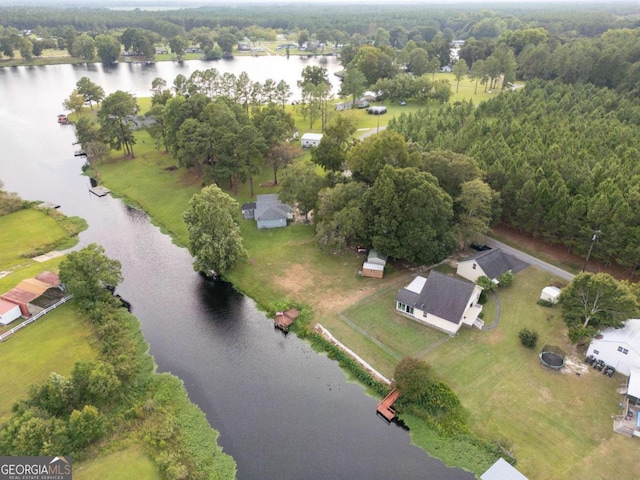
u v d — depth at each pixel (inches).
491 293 2433.6
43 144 4955.7
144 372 1995.6
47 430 1508.4
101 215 3432.6
